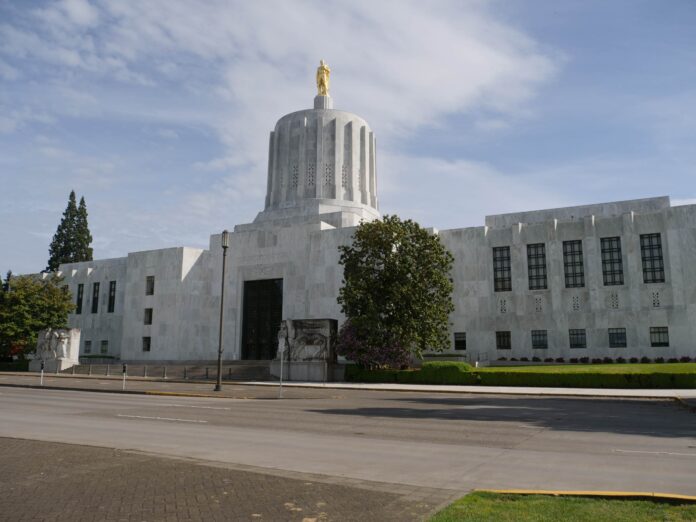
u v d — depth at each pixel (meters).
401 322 40.84
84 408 21.34
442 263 42.78
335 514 7.34
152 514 7.36
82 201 91.94
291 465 10.66
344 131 62.41
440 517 6.95
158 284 62.56
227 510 7.53
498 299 51.28
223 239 34.62
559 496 8.07
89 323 71.44
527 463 10.84
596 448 12.59
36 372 53.47
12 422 17.09
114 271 70.94
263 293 58.69
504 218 57.22
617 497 7.95
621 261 47.66
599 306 47.50
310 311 54.53
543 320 49.38
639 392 29.92
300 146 61.69
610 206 53.53
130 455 11.39
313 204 59.56
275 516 7.27
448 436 14.45
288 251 57.28
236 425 16.55
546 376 34.94
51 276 65.31
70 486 8.81
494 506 7.48
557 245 49.81
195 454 11.84
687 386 31.66
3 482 9.08
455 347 51.84
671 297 45.31
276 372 43.66
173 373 47.91
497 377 36.34
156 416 18.75
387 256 41.81
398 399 27.02
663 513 7.11
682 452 12.03
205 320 60.94
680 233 45.50
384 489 8.68
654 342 45.59
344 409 21.52
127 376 46.06
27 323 58.25
